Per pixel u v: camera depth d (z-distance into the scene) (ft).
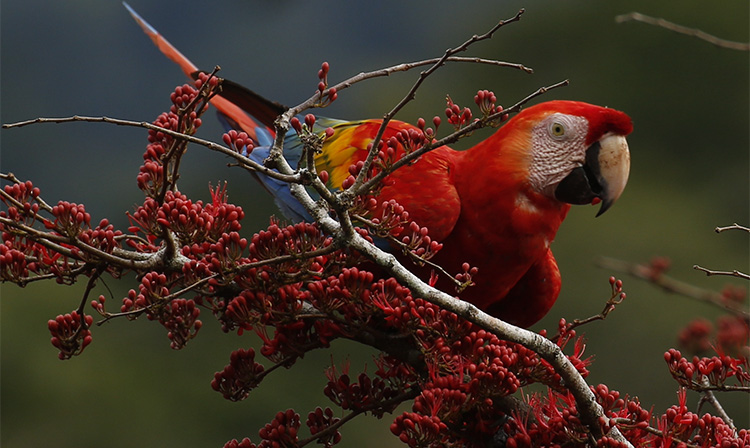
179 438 50.98
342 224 12.40
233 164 11.98
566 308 48.01
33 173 88.22
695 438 13.26
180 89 14.70
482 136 47.75
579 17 67.41
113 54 98.37
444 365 13.55
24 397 49.80
